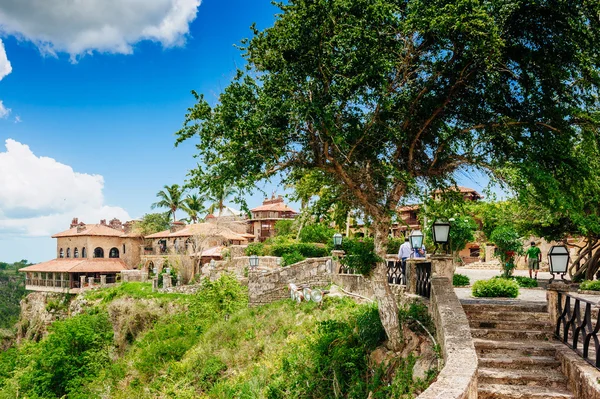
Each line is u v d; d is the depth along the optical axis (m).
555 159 11.10
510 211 22.88
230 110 10.44
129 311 34.00
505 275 23.58
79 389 24.39
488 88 11.30
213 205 64.38
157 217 74.94
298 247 37.38
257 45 11.08
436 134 12.26
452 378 6.05
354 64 10.33
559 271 10.72
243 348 18.89
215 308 26.73
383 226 12.05
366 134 11.38
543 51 10.84
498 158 11.72
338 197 12.78
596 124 10.91
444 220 12.50
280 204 70.62
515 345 9.82
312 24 10.40
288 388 13.25
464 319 9.12
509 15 10.30
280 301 23.44
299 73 10.73
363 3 10.39
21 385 26.58
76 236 66.00
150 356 22.38
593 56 10.47
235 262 38.25
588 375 7.65
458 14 9.67
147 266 59.88
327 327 14.74
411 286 14.88
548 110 11.00
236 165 10.79
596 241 23.02
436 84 11.50
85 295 48.56
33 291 63.91
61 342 27.55
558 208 10.95
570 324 9.68
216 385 16.50
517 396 8.26
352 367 12.21
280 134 10.72
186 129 10.91
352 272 21.53
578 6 10.14
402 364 10.68
